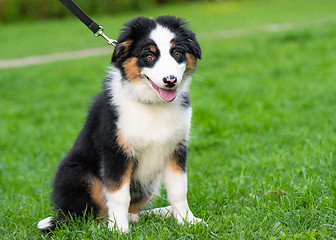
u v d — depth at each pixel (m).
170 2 37.69
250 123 8.42
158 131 4.37
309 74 12.46
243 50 17.52
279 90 11.01
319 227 4.23
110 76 4.62
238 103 10.21
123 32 4.28
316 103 9.35
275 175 5.54
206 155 7.14
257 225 4.31
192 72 4.47
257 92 11.18
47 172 7.07
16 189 6.23
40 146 8.60
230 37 21.83
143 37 4.19
